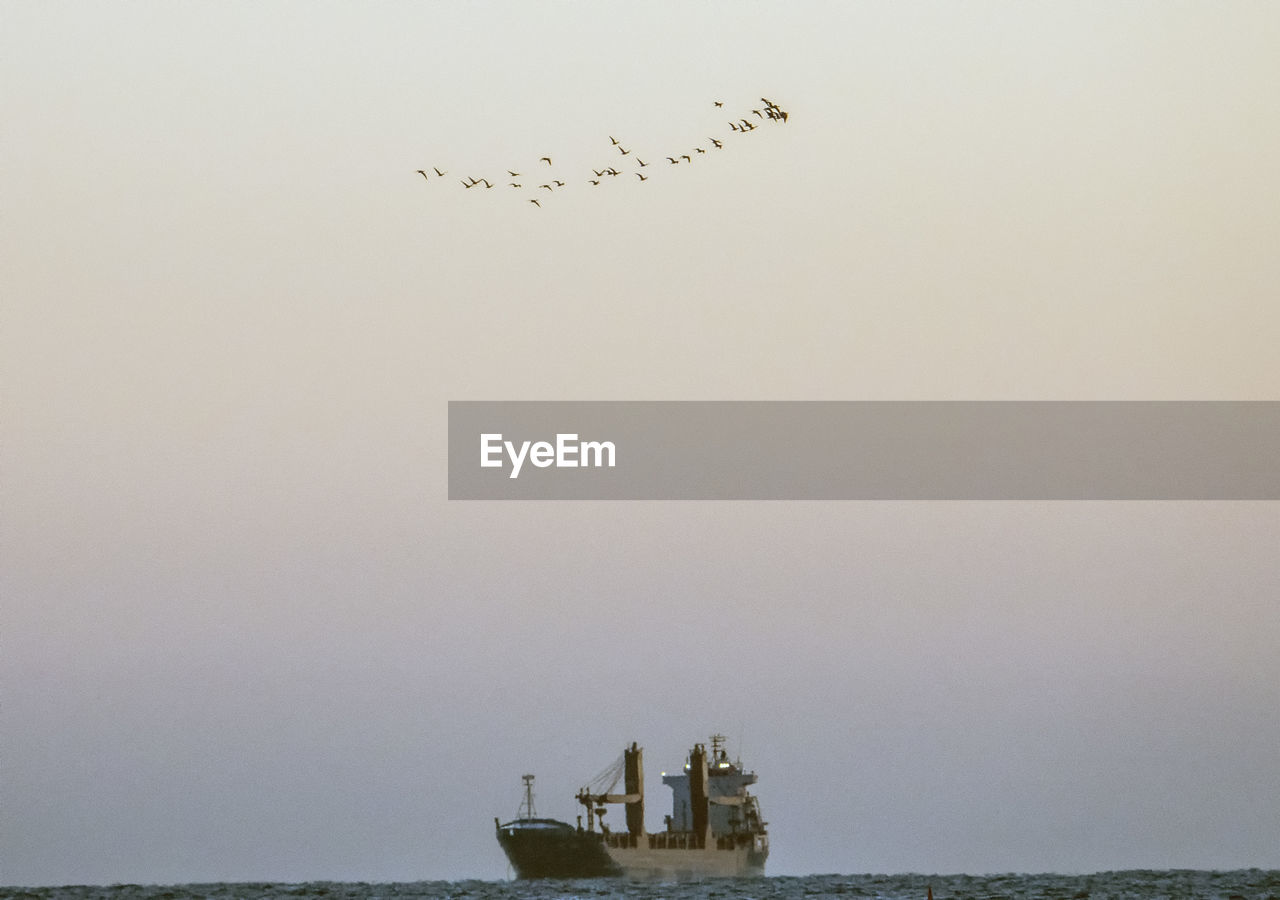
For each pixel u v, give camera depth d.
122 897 104.12
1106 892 99.81
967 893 101.50
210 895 107.19
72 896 104.44
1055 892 100.50
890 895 102.69
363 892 114.62
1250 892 97.62
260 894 108.69
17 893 105.31
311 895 110.06
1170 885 104.12
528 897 116.50
